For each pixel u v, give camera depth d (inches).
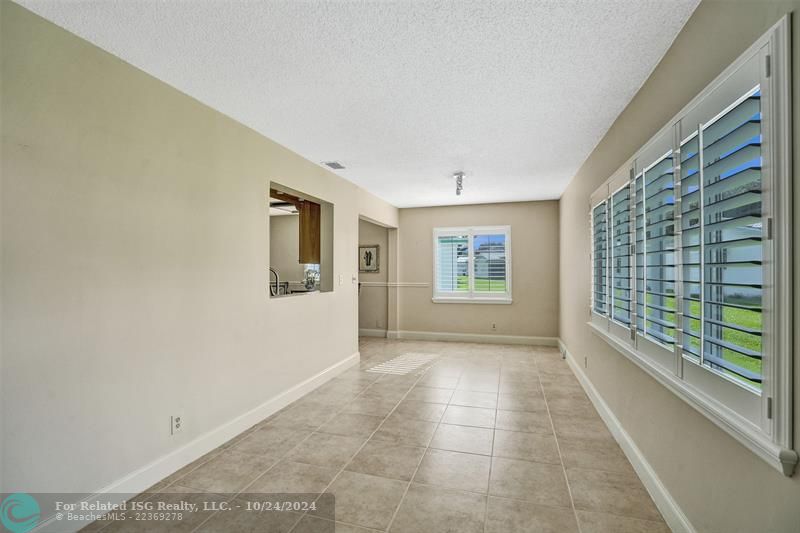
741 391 49.3
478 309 260.2
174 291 92.5
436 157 151.8
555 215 246.5
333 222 175.2
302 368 148.6
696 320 61.6
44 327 67.0
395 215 267.9
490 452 102.3
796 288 40.5
